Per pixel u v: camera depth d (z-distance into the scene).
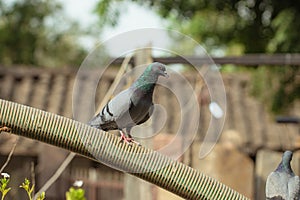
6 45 27.59
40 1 28.06
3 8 27.64
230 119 14.33
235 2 15.11
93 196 12.48
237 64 10.79
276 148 13.16
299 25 14.07
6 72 15.23
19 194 11.14
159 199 9.02
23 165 11.73
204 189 4.54
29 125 4.46
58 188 11.96
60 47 28.34
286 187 5.07
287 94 14.40
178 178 4.53
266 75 14.41
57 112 13.98
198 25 15.35
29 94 14.58
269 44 14.11
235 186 10.73
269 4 14.80
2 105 4.46
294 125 13.88
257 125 14.05
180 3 15.10
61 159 11.86
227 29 15.47
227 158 10.70
